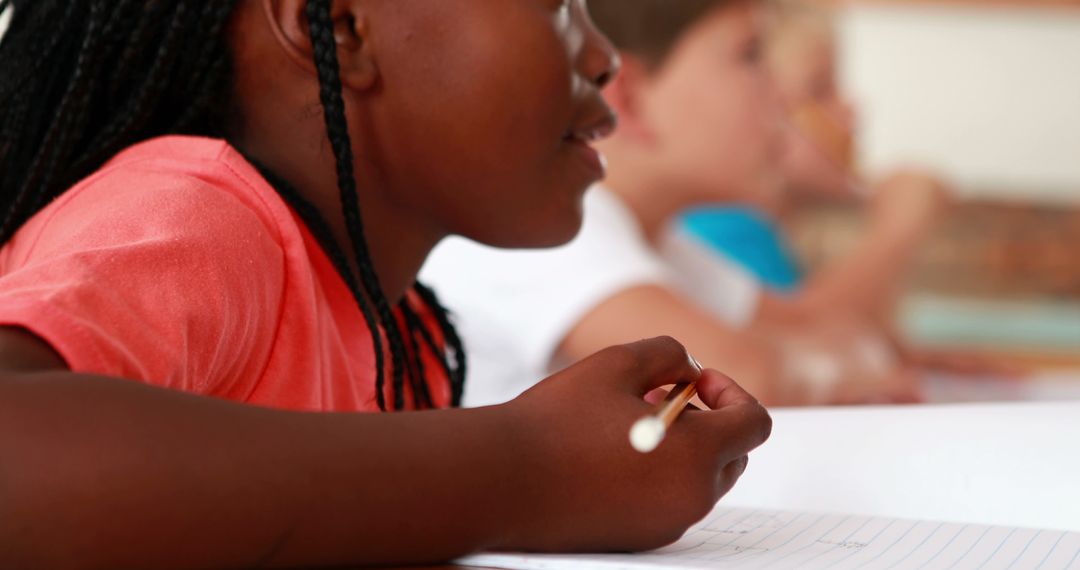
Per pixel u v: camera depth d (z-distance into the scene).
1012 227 4.58
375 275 0.98
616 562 0.68
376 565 0.65
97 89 0.98
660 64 2.53
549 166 1.00
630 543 0.71
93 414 0.59
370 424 0.66
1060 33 4.66
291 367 0.87
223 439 0.61
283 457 0.62
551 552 0.70
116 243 0.74
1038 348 4.04
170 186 0.81
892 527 0.81
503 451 0.68
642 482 0.71
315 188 0.99
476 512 0.66
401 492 0.64
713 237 3.21
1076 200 4.64
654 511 0.71
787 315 3.24
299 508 0.61
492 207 1.00
